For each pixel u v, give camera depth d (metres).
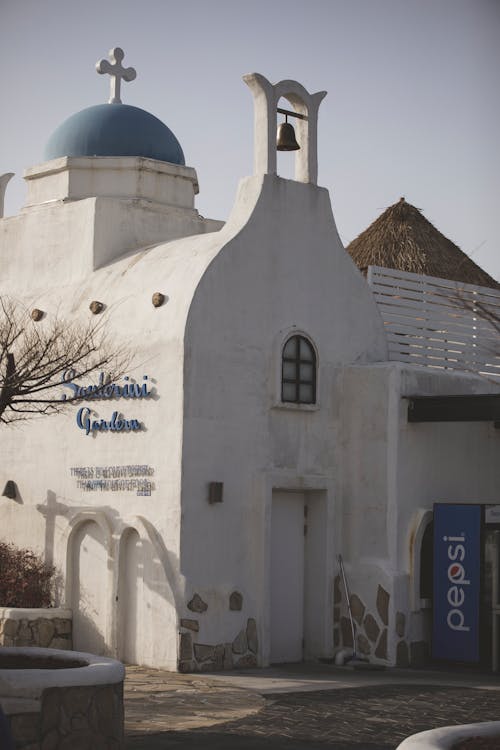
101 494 19.80
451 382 21.23
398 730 13.62
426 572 20.44
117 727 11.80
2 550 20.98
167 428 18.70
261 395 19.67
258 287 19.80
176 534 18.33
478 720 14.29
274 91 20.53
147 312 19.45
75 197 22.48
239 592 18.95
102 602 19.47
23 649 12.98
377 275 21.89
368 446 20.36
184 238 21.05
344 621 20.16
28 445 21.36
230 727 13.66
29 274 22.52
